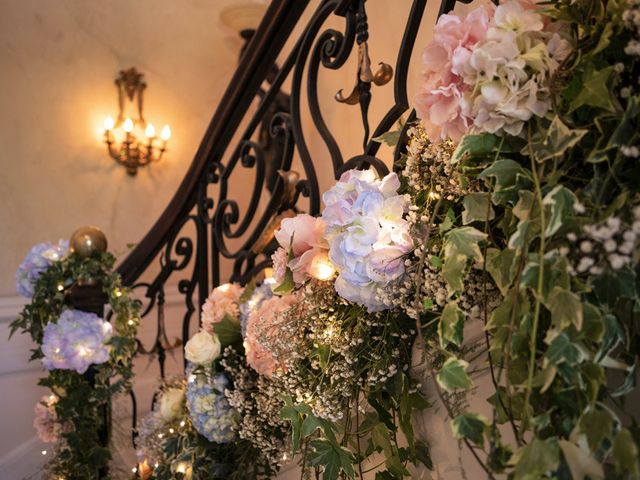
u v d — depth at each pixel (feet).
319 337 3.60
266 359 4.16
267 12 5.49
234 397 4.52
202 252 6.88
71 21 12.37
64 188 12.26
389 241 3.04
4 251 11.51
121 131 12.88
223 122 6.24
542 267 2.12
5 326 10.17
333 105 9.58
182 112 13.62
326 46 4.66
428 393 3.56
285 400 3.51
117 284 6.74
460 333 2.51
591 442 2.01
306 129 10.52
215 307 5.32
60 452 6.65
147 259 7.80
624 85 2.40
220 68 14.03
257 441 4.41
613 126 2.28
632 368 2.18
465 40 2.64
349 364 3.53
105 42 12.75
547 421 2.11
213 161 6.59
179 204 7.08
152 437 5.99
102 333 6.42
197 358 4.77
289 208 5.42
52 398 7.10
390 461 3.57
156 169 13.30
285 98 10.87
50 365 6.31
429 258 2.80
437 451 3.54
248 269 6.08
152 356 8.84
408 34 3.92
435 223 3.14
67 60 12.35
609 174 2.17
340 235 3.08
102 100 12.73
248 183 13.85
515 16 2.59
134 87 12.98
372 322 3.47
